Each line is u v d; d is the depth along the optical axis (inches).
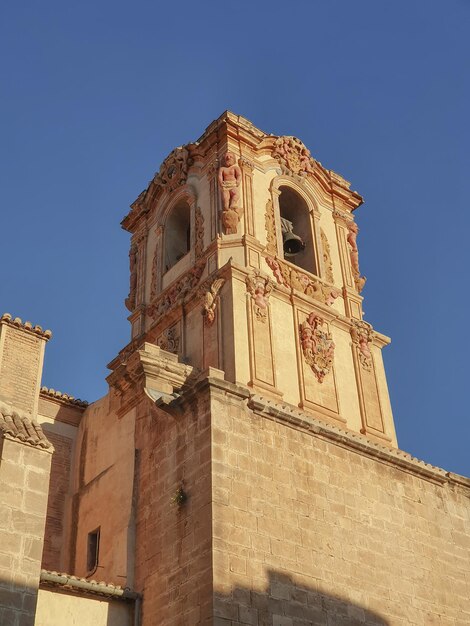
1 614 734.5
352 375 1224.2
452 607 1014.4
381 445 1117.1
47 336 931.3
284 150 1358.3
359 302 1314.0
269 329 1146.7
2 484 785.6
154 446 987.3
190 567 851.4
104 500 1039.6
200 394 941.2
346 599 912.9
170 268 1311.5
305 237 1338.6
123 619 879.1
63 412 1179.9
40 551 781.3
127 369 1072.8
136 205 1435.8
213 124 1321.4
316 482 967.6
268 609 840.3
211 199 1268.5
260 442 940.6
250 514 884.6
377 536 991.6
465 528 1104.2
